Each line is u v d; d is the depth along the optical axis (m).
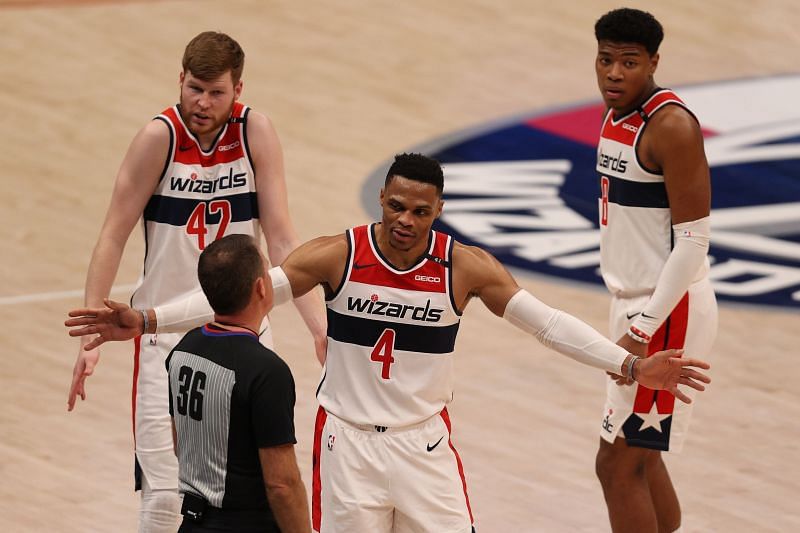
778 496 16.62
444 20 40.38
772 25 41.91
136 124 31.61
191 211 13.52
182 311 11.95
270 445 10.52
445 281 11.55
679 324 13.84
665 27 41.09
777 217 27.42
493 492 16.42
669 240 13.76
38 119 31.34
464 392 19.50
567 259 24.80
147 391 13.40
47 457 16.89
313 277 11.65
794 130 33.16
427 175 11.16
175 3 40.03
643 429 13.78
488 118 33.53
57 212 26.45
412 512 11.63
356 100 34.09
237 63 13.16
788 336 22.02
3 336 20.75
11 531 14.90
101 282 13.29
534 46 38.88
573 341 11.80
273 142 13.70
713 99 35.56
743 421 18.88
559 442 17.97
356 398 11.68
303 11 40.16
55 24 37.66
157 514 13.30
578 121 33.41
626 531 14.16
